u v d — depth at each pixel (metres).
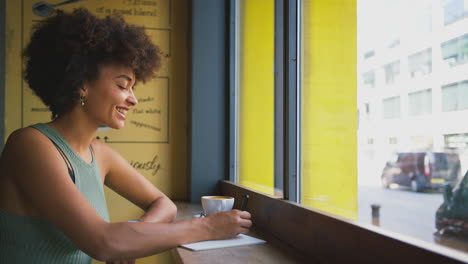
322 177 0.95
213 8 2.02
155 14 2.15
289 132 1.10
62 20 0.87
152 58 0.98
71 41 0.84
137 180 1.17
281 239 1.05
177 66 2.16
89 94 0.87
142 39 0.92
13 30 2.00
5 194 0.82
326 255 0.81
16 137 0.83
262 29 1.57
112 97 0.88
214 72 2.02
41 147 0.81
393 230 0.66
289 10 1.13
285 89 1.13
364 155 0.75
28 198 0.79
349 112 0.82
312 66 1.02
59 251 0.85
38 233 0.84
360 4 0.78
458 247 0.53
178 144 2.15
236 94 1.97
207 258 0.85
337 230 0.77
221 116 2.02
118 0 2.11
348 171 0.82
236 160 1.96
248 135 1.74
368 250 0.66
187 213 1.57
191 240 0.86
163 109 2.14
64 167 0.82
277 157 1.39
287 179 1.08
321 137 0.95
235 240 1.01
